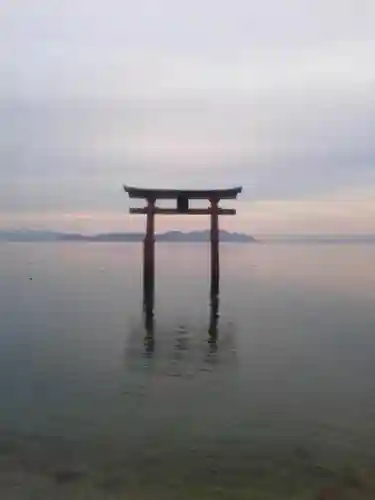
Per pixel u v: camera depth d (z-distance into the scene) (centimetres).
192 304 3269
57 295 3716
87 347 2048
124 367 1733
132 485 931
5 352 1942
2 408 1311
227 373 1661
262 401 1374
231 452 1066
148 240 2703
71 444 1102
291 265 7531
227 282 4753
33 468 992
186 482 945
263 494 904
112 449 1080
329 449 1082
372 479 960
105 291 3966
